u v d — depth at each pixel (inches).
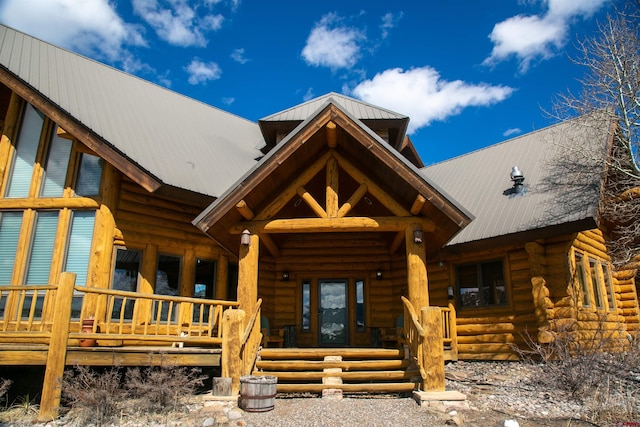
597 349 326.0
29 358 287.3
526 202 485.7
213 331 437.7
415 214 354.6
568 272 452.4
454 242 489.7
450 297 499.8
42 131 450.0
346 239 563.5
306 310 550.6
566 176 486.3
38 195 431.5
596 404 278.5
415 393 289.3
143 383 295.6
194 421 251.9
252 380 270.5
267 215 366.9
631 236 496.7
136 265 430.0
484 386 347.6
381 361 329.4
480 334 491.5
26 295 404.2
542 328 429.4
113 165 403.5
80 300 397.1
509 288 475.2
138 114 503.8
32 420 261.7
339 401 292.0
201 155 502.6
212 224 338.3
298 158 363.6
